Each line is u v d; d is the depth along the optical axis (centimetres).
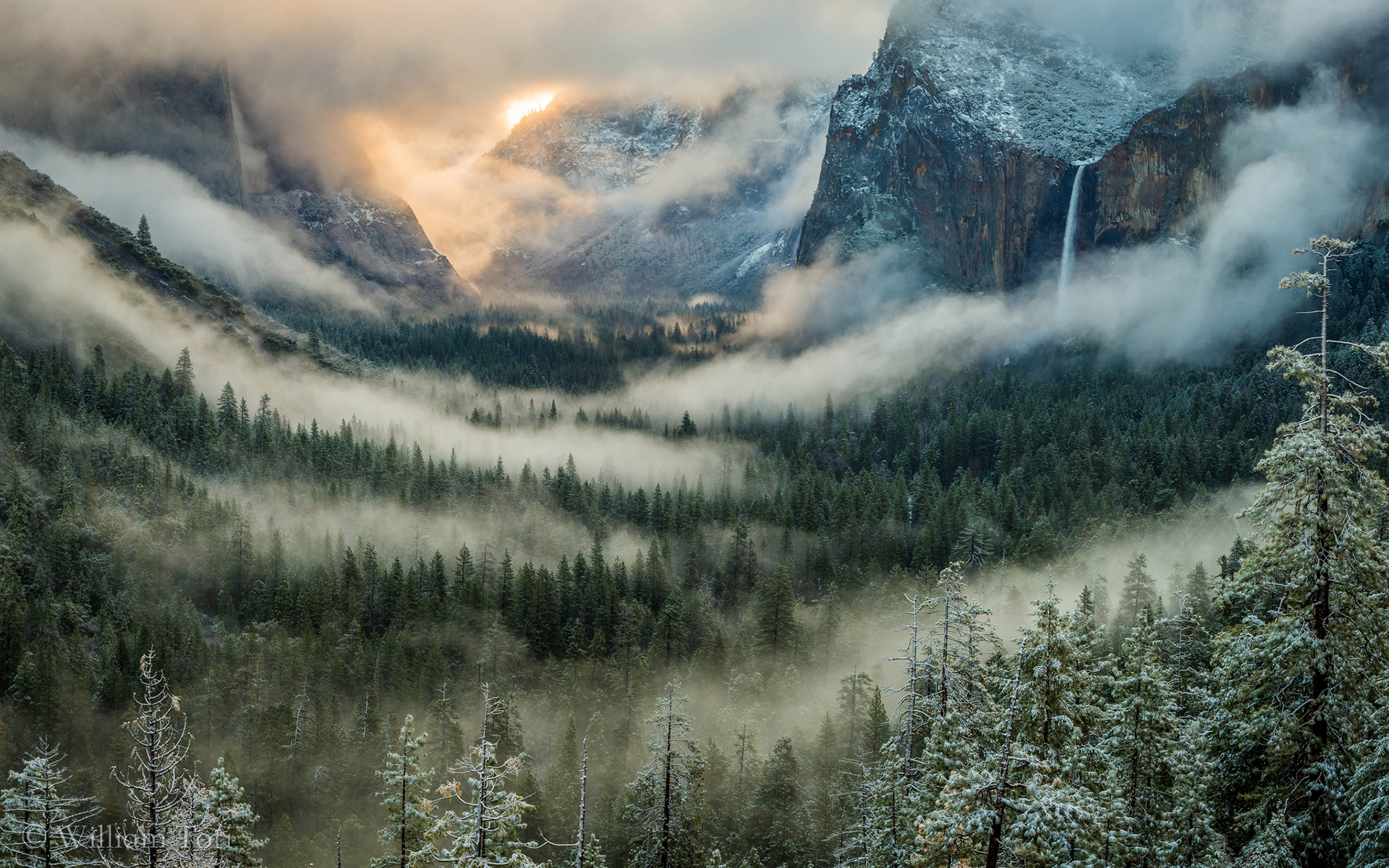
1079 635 3056
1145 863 2827
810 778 8300
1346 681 2539
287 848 7894
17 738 9056
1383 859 2325
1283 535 2614
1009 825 2395
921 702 3466
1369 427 2534
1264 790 2705
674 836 4772
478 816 3172
